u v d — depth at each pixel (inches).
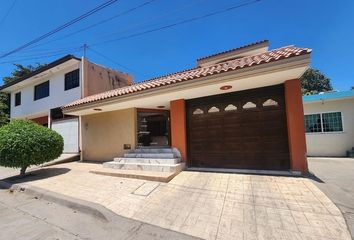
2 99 823.7
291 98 240.1
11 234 144.7
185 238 132.5
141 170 292.7
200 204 178.2
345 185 203.0
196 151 306.8
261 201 174.7
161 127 502.3
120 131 405.7
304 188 195.6
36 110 657.0
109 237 138.4
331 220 138.7
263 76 224.2
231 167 280.4
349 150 440.1
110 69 615.2
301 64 195.6
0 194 251.8
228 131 285.4
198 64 496.4
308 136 476.4
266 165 259.6
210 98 300.0
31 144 296.8
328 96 448.5
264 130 263.1
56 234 143.8
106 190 227.1
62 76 584.7
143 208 177.9
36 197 230.4
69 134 535.8
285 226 135.9
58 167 384.5
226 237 129.8
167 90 275.0
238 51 454.9
